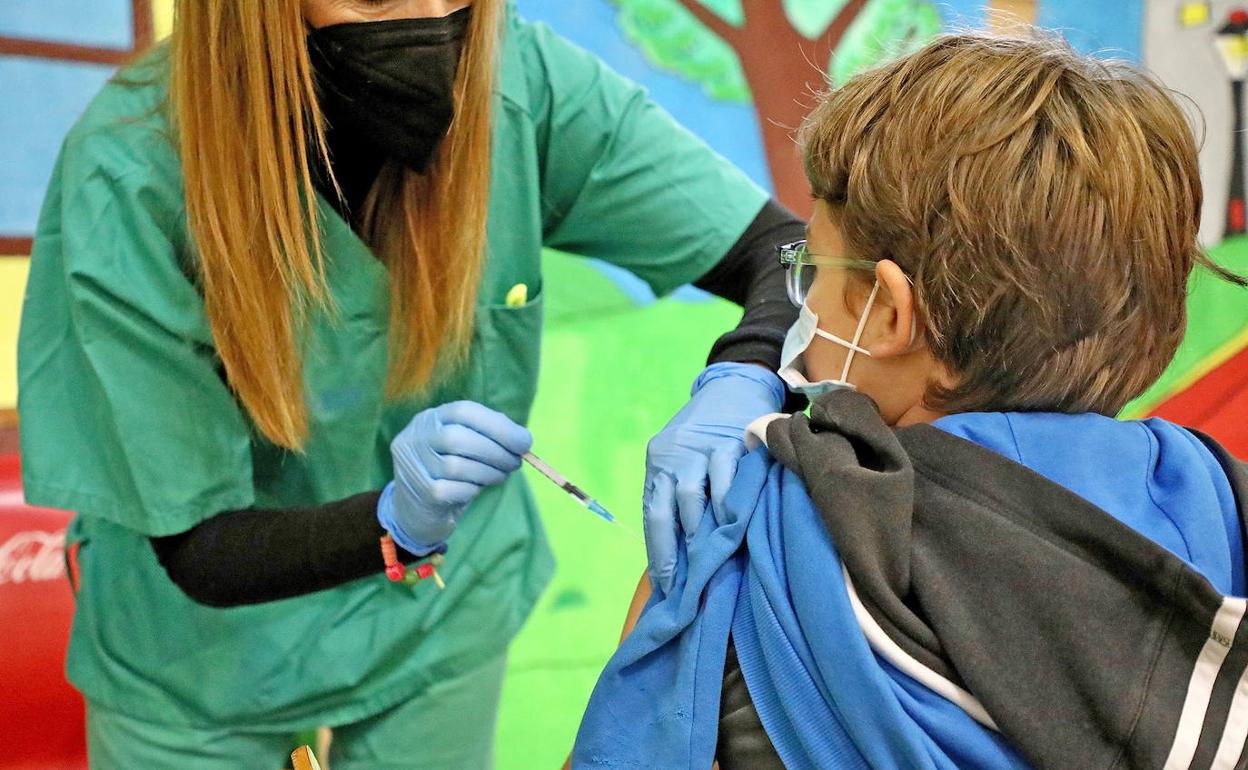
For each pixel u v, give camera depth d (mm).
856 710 681
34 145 2342
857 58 2900
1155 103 772
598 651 2145
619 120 1374
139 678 1316
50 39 2350
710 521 870
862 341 826
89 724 1395
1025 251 727
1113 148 735
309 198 1095
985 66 764
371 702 1378
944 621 685
